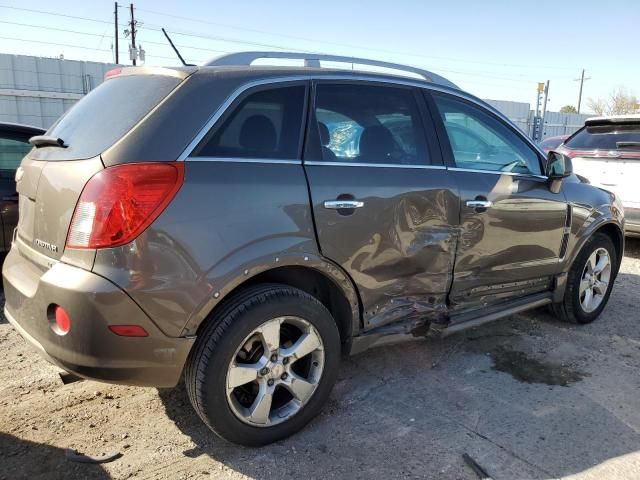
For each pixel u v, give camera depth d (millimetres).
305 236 2658
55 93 22406
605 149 7070
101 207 2240
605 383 3475
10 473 2510
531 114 30266
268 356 2637
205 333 2473
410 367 3658
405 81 3307
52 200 2475
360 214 2848
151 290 2275
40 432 2838
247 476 2527
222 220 2420
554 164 3883
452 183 3277
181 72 2572
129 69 2859
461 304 3533
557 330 4367
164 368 2396
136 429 2891
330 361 2863
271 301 2578
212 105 2521
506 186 3572
